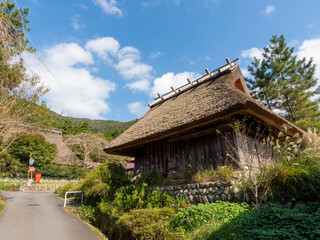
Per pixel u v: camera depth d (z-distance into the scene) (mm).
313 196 4043
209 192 5172
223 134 6445
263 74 18297
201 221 3986
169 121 7121
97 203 7500
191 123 6098
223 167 5762
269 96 17703
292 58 17922
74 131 44250
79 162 25922
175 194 5906
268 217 3559
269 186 4348
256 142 7121
